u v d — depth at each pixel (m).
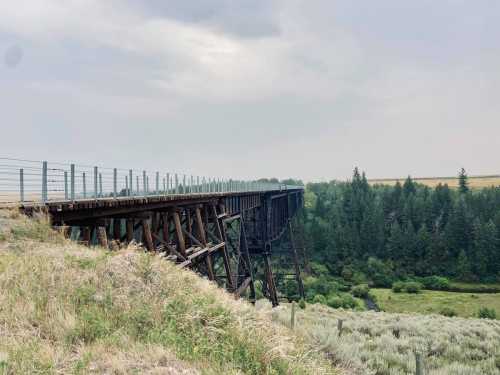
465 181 166.00
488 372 14.29
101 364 6.66
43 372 6.17
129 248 13.17
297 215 109.25
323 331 14.66
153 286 10.84
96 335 7.96
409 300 71.81
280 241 71.44
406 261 95.06
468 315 61.09
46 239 12.95
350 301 65.62
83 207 14.41
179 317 9.27
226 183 37.22
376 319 23.03
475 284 86.06
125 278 10.84
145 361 6.91
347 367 12.11
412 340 17.19
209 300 10.82
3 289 9.29
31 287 9.45
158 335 8.09
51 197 16.11
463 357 15.80
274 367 8.39
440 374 12.95
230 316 10.00
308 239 101.88
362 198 128.88
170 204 20.97
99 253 12.53
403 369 13.49
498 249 92.69
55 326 7.97
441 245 94.31
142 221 18.28
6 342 7.10
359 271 91.69
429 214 114.44
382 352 14.94
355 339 16.69
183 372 6.72
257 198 46.12
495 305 66.75
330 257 97.00
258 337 9.38
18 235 12.31
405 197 135.00
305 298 65.31
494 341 18.06
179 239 21.39
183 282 11.98
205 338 8.54
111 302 9.51
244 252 36.00
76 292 9.62
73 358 6.91
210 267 24.77
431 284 86.00
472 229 96.56
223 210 30.17
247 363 8.04
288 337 11.02
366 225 103.19
